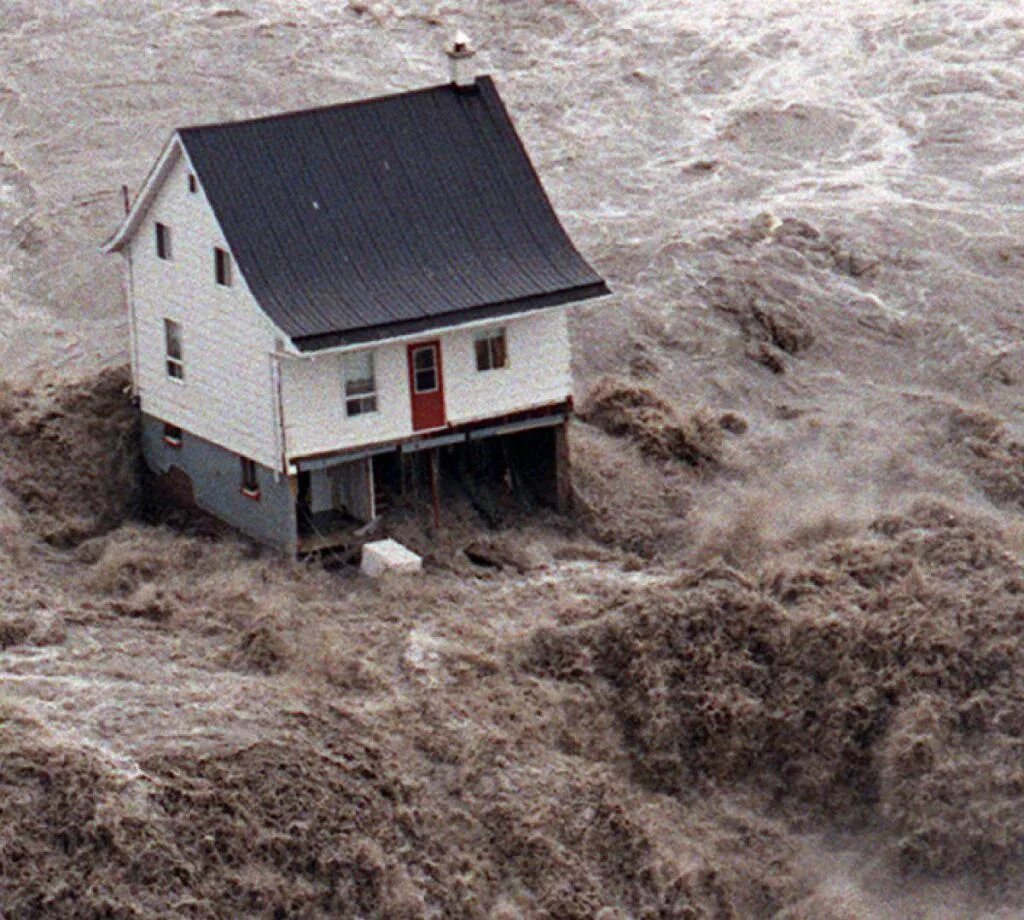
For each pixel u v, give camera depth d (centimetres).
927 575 18150
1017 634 17488
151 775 15138
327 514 18888
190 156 18075
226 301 18188
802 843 16512
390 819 15388
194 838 14838
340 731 15988
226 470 18825
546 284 18425
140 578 18175
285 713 16062
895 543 18662
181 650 16925
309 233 18200
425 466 19088
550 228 18862
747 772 16938
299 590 17950
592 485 19662
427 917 14950
